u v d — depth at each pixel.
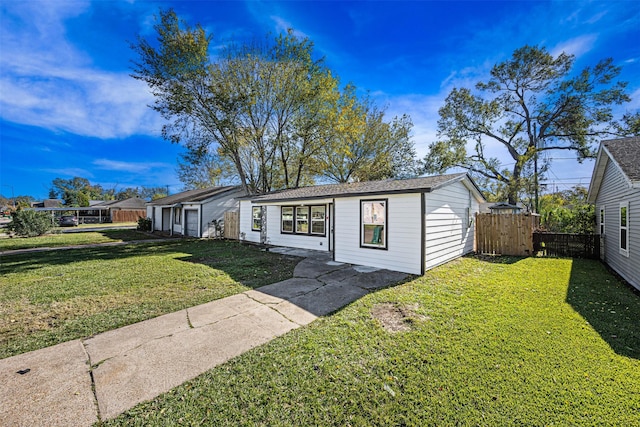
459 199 9.42
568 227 12.37
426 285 5.85
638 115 18.52
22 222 17.39
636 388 2.49
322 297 5.07
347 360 2.97
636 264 5.83
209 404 2.32
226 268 7.56
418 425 2.10
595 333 3.58
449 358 2.99
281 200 10.86
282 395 2.43
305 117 17.19
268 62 15.82
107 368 2.83
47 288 5.71
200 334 3.61
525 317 4.11
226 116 15.13
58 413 2.20
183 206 18.83
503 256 9.71
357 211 8.16
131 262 8.55
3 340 3.46
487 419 2.15
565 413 2.20
